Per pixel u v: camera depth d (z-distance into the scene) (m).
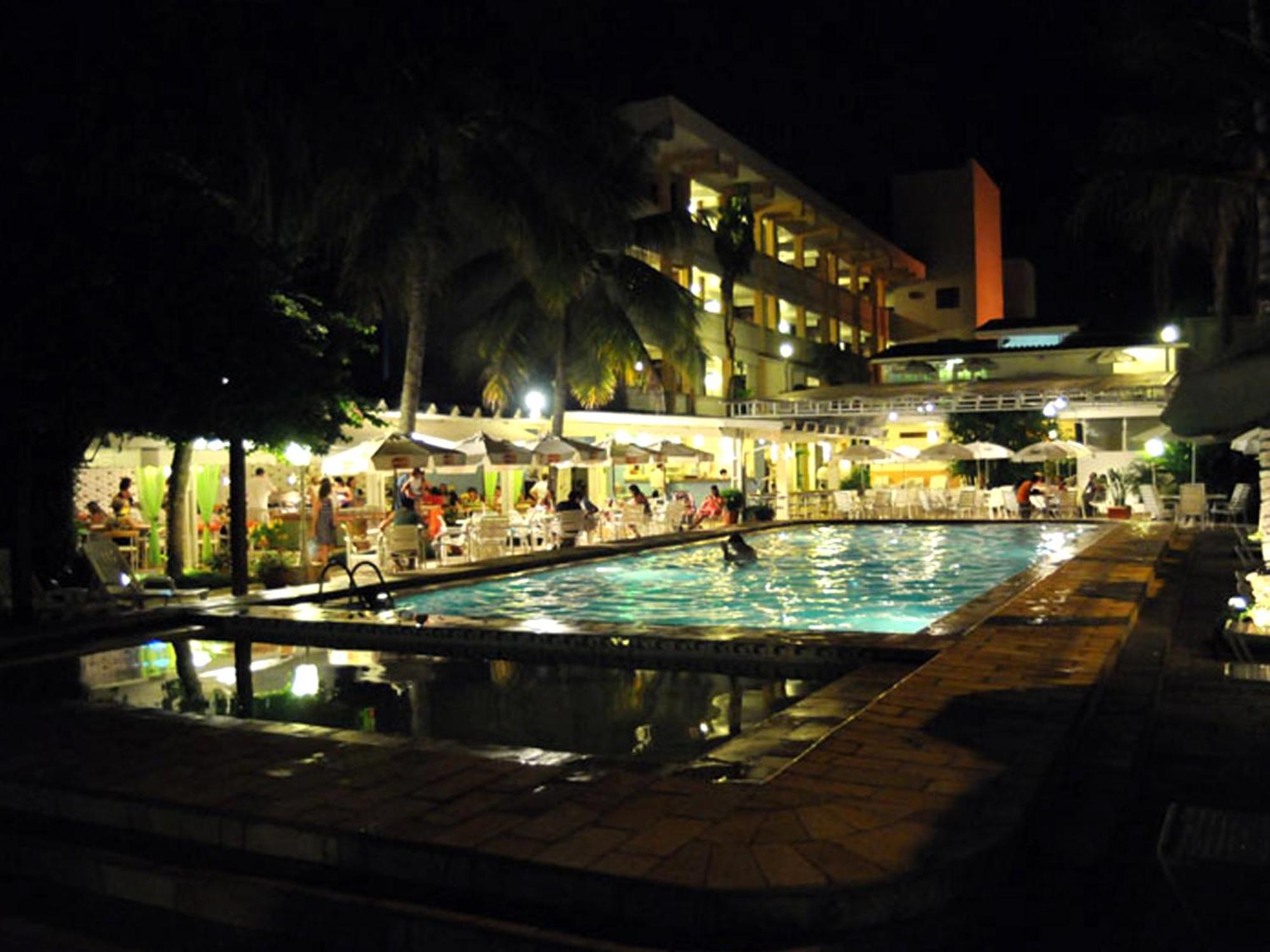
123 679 9.65
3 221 10.69
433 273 22.00
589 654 10.21
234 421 12.41
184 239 11.62
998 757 5.48
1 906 4.85
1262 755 6.46
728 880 3.95
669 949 3.76
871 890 3.85
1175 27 11.66
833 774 5.22
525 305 25.98
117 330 10.71
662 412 38.12
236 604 13.25
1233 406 4.31
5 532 14.04
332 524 18.22
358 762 5.72
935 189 65.00
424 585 16.55
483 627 10.74
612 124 23.17
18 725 6.71
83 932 4.56
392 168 18.89
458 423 24.22
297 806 4.99
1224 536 22.17
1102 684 7.86
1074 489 34.34
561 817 4.73
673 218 27.86
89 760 5.89
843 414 38.91
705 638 9.72
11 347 10.44
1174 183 16.08
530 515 22.19
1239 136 13.41
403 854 4.43
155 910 4.64
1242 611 10.68
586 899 4.05
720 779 5.59
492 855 4.29
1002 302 71.62
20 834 5.22
